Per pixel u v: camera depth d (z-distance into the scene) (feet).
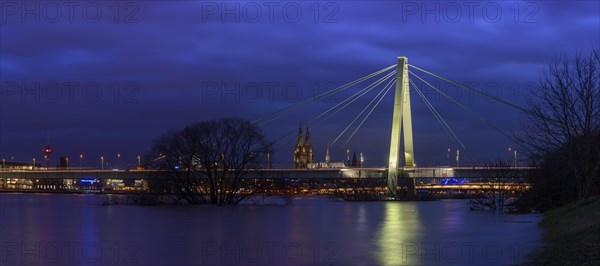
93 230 229.25
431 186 650.43
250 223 257.14
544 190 273.33
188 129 428.15
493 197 346.13
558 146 205.98
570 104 202.49
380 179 588.91
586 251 106.83
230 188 435.53
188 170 425.69
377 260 132.87
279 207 410.31
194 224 254.06
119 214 335.47
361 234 196.95
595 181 216.13
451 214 301.43
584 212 157.38
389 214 316.60
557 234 147.02
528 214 264.31
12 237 204.13
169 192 432.66
